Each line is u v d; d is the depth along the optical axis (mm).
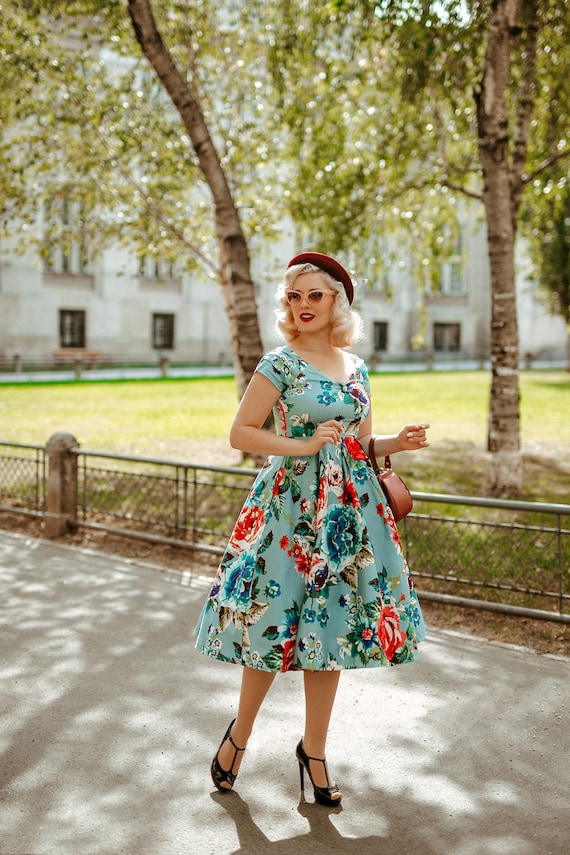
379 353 38125
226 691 3789
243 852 2527
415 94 9172
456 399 20281
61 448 6836
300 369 2771
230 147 12195
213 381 25969
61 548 6527
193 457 11211
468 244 40094
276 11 10617
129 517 6844
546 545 5211
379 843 2578
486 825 2678
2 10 10398
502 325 8461
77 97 11148
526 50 8906
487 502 4758
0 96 11023
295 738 3326
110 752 3184
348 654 2682
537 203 11781
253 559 2734
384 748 3227
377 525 2820
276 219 12945
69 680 3891
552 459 11531
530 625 4711
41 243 12375
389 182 11328
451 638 4523
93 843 2566
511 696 3729
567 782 2955
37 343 30594
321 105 11164
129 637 4492
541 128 10641
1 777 2982
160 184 11852
